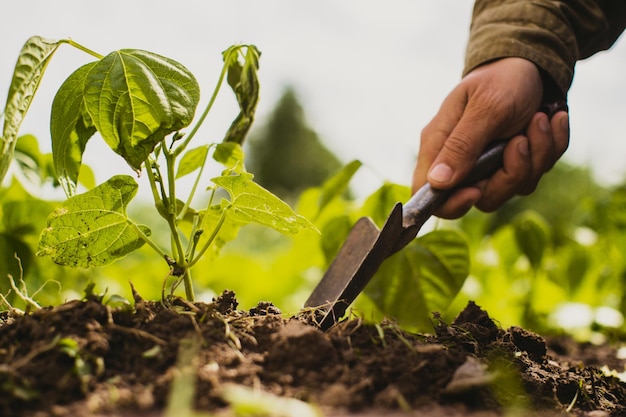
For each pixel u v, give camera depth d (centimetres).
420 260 203
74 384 92
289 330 108
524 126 179
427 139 183
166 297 121
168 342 103
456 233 204
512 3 185
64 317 105
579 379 133
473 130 166
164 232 440
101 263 128
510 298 334
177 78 119
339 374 102
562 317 281
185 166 149
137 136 115
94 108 116
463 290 321
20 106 117
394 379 102
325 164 2747
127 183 122
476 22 192
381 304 203
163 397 92
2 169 115
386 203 230
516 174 178
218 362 100
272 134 2711
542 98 183
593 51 205
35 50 119
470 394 101
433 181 158
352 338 111
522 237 310
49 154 207
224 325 110
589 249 330
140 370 98
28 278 195
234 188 122
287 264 349
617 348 240
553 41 179
